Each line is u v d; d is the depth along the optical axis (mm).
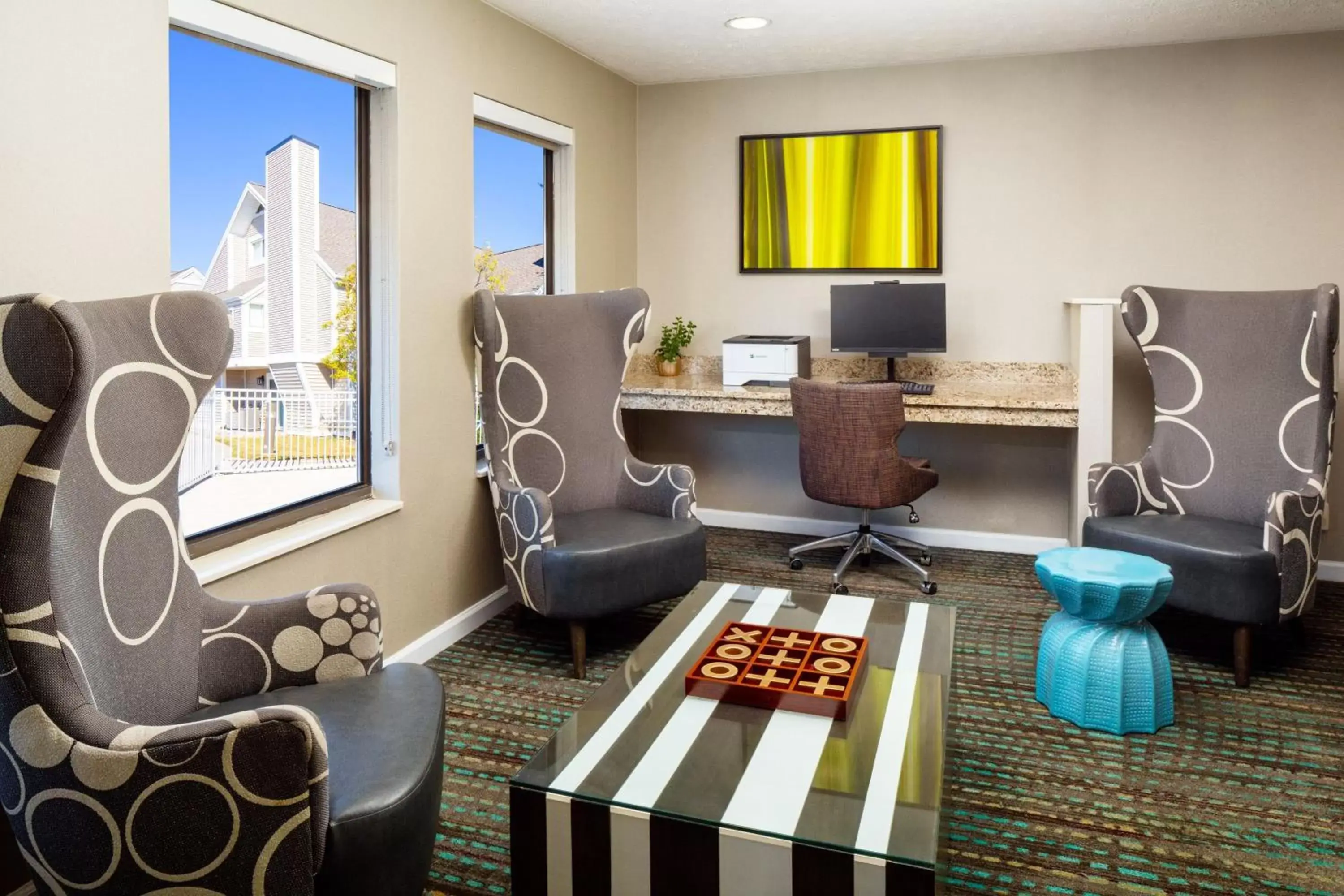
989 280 4781
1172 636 3646
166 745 1424
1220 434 3648
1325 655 3461
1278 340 3559
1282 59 4270
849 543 4547
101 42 2152
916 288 4660
